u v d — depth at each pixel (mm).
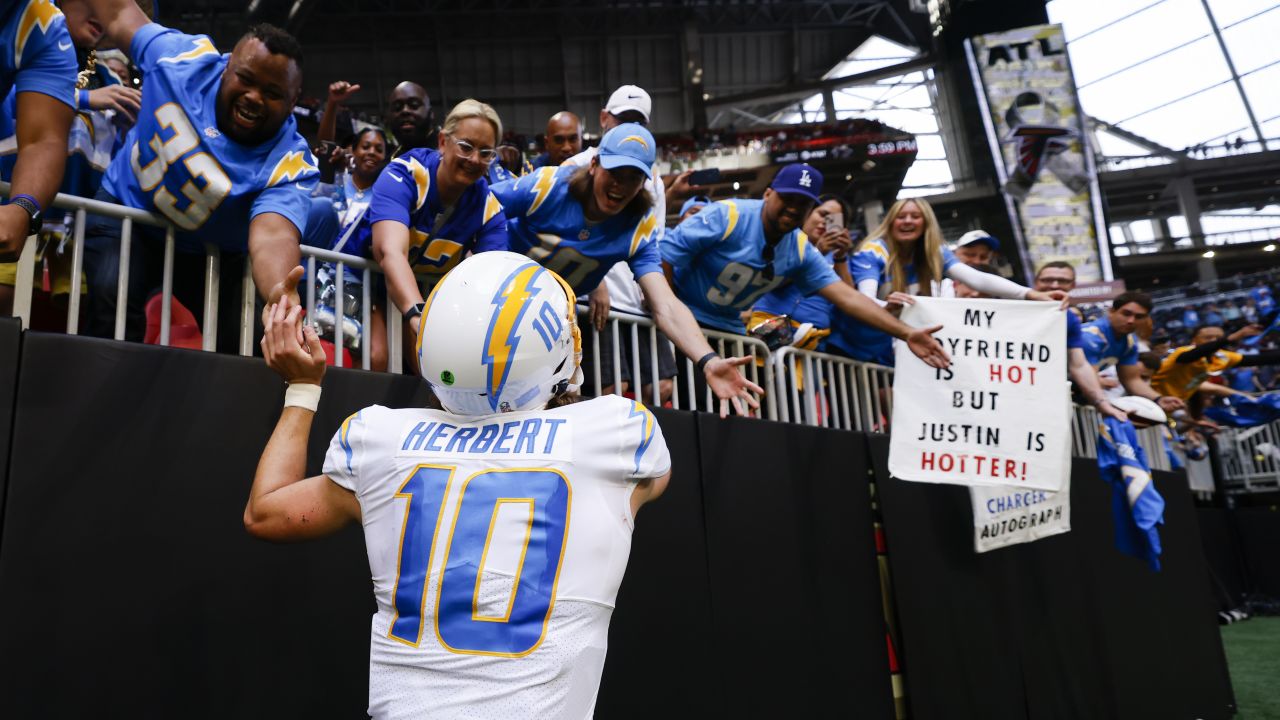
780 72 29328
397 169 2598
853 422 4457
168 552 1953
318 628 2158
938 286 4637
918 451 3752
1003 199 23344
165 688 1899
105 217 2303
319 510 1280
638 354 3287
